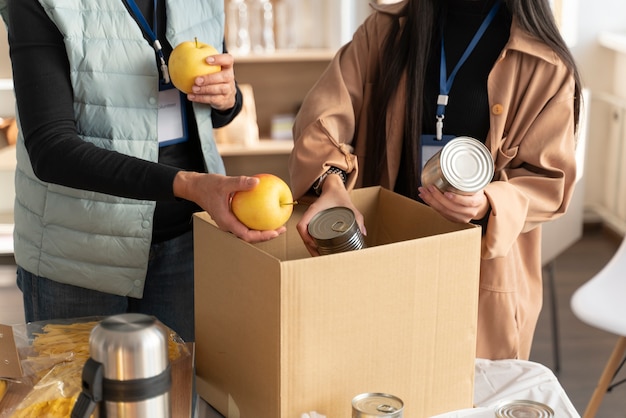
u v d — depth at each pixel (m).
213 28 1.78
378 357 1.24
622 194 4.96
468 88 1.77
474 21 1.79
